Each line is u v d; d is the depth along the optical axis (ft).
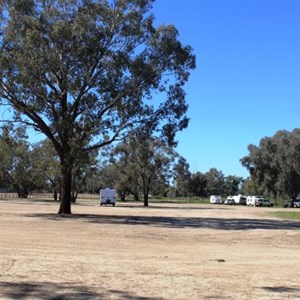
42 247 51.62
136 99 109.91
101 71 107.96
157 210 185.26
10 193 455.22
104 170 322.14
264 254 51.16
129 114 110.32
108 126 110.42
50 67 103.30
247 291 28.48
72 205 219.82
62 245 54.54
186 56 114.11
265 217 139.44
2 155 290.97
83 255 45.60
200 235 74.33
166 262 41.68
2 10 107.45
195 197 515.09
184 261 42.91
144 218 118.83
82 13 105.40
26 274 32.24
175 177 299.38
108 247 54.24
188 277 32.71
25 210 143.13
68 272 33.53
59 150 117.50
